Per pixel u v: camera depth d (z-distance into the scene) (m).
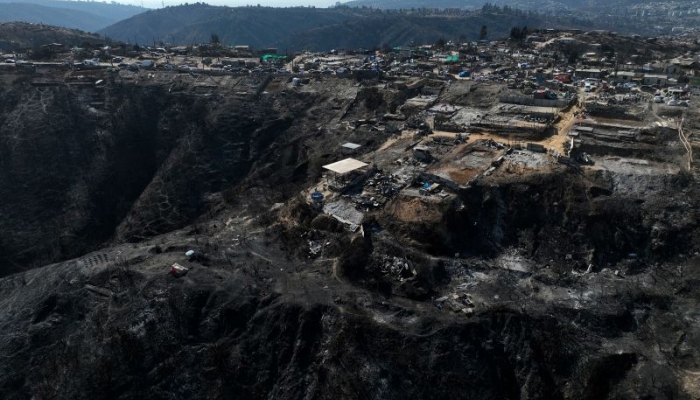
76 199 116.44
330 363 56.81
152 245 82.25
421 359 57.03
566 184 82.19
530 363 58.19
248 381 57.62
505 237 78.12
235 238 81.94
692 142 88.00
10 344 63.16
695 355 58.09
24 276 77.69
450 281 69.00
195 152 126.31
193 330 62.25
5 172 120.06
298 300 64.00
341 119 134.38
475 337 59.66
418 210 78.69
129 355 58.56
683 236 73.88
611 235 75.62
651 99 116.88
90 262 76.62
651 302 65.69
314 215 83.19
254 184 111.88
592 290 67.31
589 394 54.84
